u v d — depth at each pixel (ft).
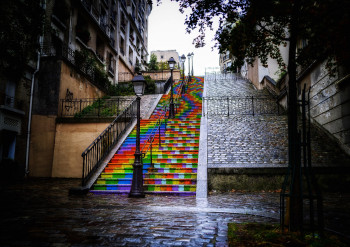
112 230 13.01
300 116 42.14
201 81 88.28
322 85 35.63
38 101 42.55
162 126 41.91
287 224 12.28
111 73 77.92
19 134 39.29
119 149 36.24
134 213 17.16
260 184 28.14
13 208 18.29
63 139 41.42
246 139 35.73
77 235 12.14
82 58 54.13
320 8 9.76
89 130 41.32
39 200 21.90
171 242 11.19
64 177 40.24
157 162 32.78
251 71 77.97
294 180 11.80
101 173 30.78
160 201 22.43
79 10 62.28
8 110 36.47
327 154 30.35
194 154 33.22
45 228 13.21
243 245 10.39
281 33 15.06
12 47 20.49
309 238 10.95
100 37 73.56
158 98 58.29
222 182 28.48
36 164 40.91
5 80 36.91
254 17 13.57
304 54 13.56
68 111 44.73
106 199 23.43
